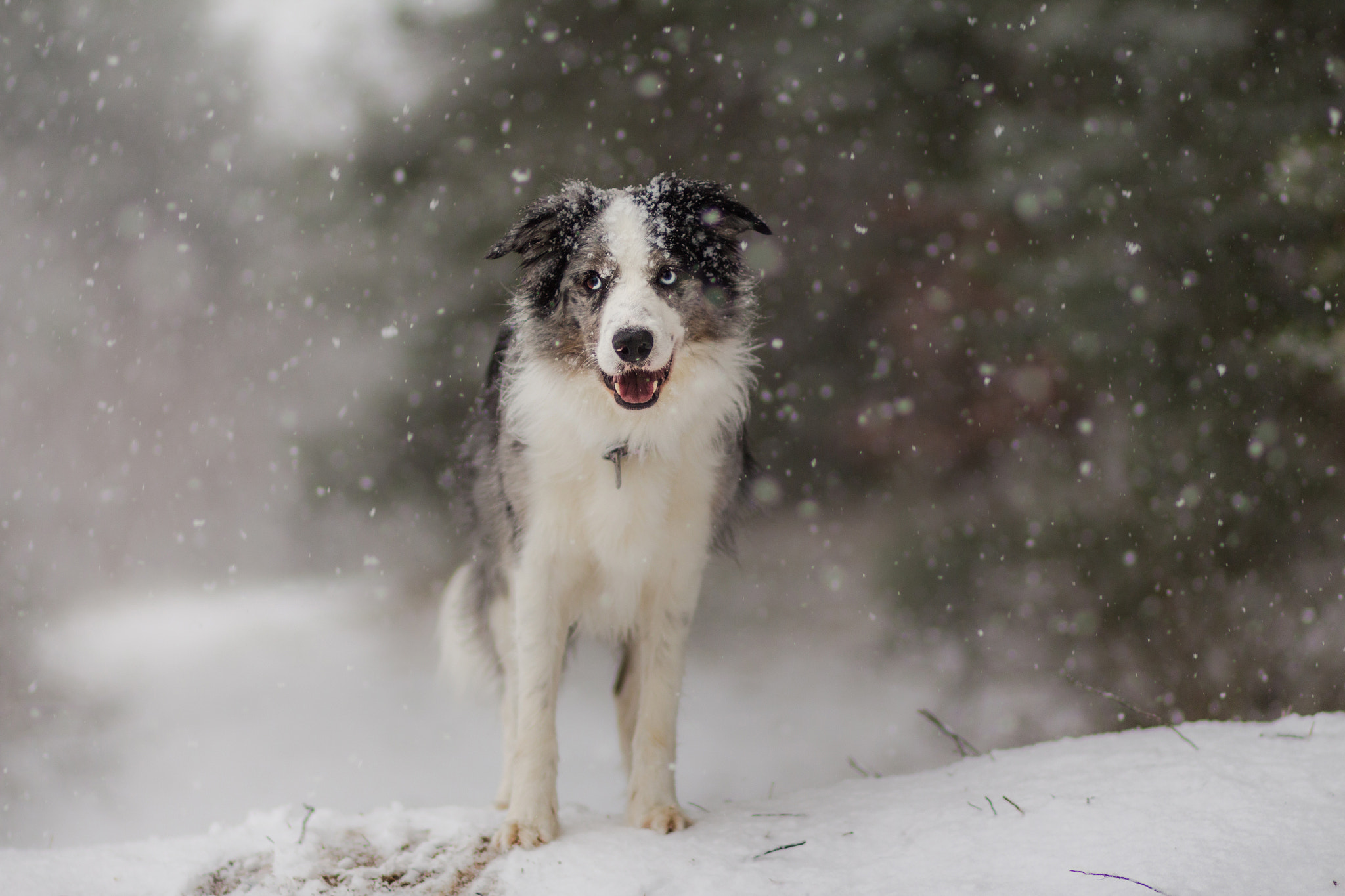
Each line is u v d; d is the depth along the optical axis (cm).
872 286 915
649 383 308
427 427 890
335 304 887
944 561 720
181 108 1003
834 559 854
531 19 873
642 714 324
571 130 868
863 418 895
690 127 895
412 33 905
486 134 872
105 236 1053
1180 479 605
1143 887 205
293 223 891
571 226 334
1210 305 621
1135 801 249
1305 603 578
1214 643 578
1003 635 663
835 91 778
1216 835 223
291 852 275
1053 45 668
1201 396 610
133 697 625
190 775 495
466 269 844
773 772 519
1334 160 597
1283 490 597
